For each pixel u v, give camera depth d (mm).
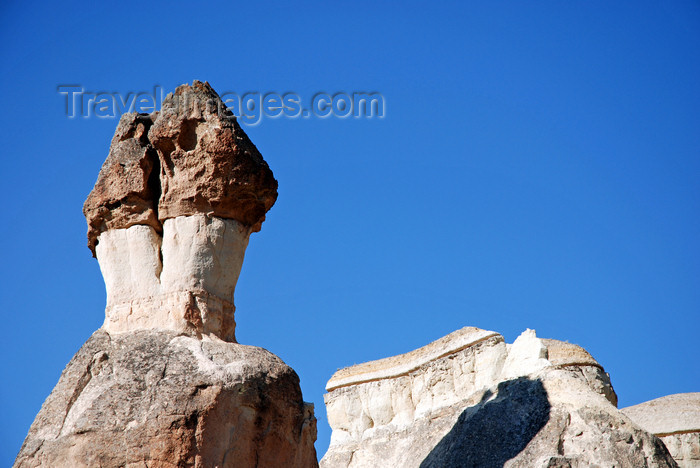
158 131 26500
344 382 44406
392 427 41531
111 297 26219
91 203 27016
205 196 26312
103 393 23844
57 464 23281
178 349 24469
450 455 31344
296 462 25016
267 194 27156
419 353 42625
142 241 26453
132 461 23000
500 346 39062
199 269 25969
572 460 28109
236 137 26453
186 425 23188
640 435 28766
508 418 30859
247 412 24078
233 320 26516
